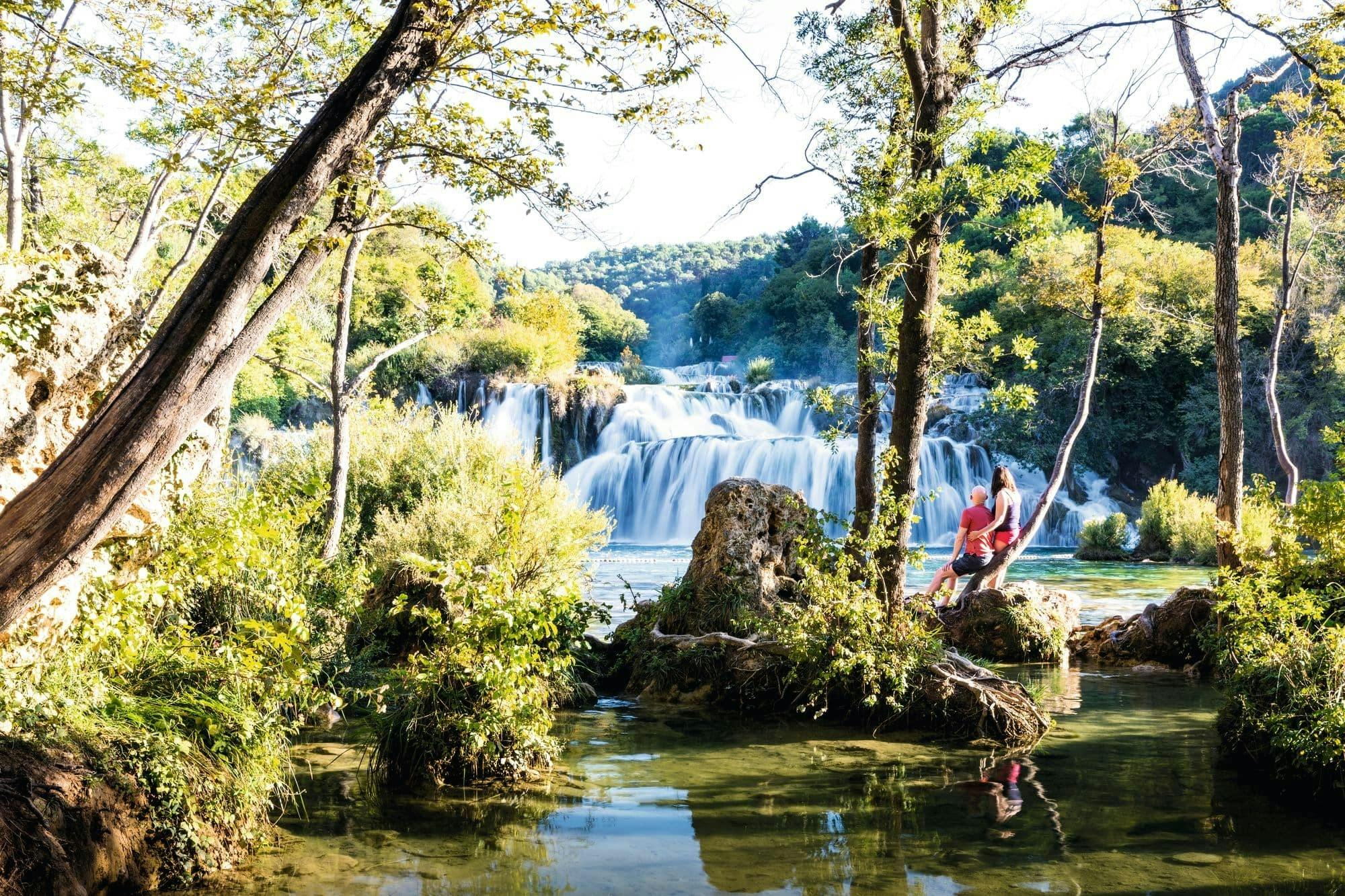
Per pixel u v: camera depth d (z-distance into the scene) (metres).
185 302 3.87
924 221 8.34
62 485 3.66
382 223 5.76
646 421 34.44
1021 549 11.52
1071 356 34.41
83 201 14.90
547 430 33.22
